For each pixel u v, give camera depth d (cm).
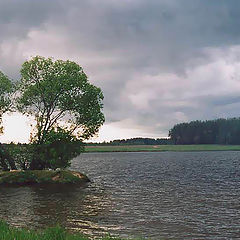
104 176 5775
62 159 4738
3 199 3081
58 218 2242
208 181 4747
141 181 4812
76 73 4866
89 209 2564
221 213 2420
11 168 4819
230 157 13712
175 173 6350
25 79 4806
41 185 4219
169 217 2283
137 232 1895
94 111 4822
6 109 4753
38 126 4722
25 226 2008
